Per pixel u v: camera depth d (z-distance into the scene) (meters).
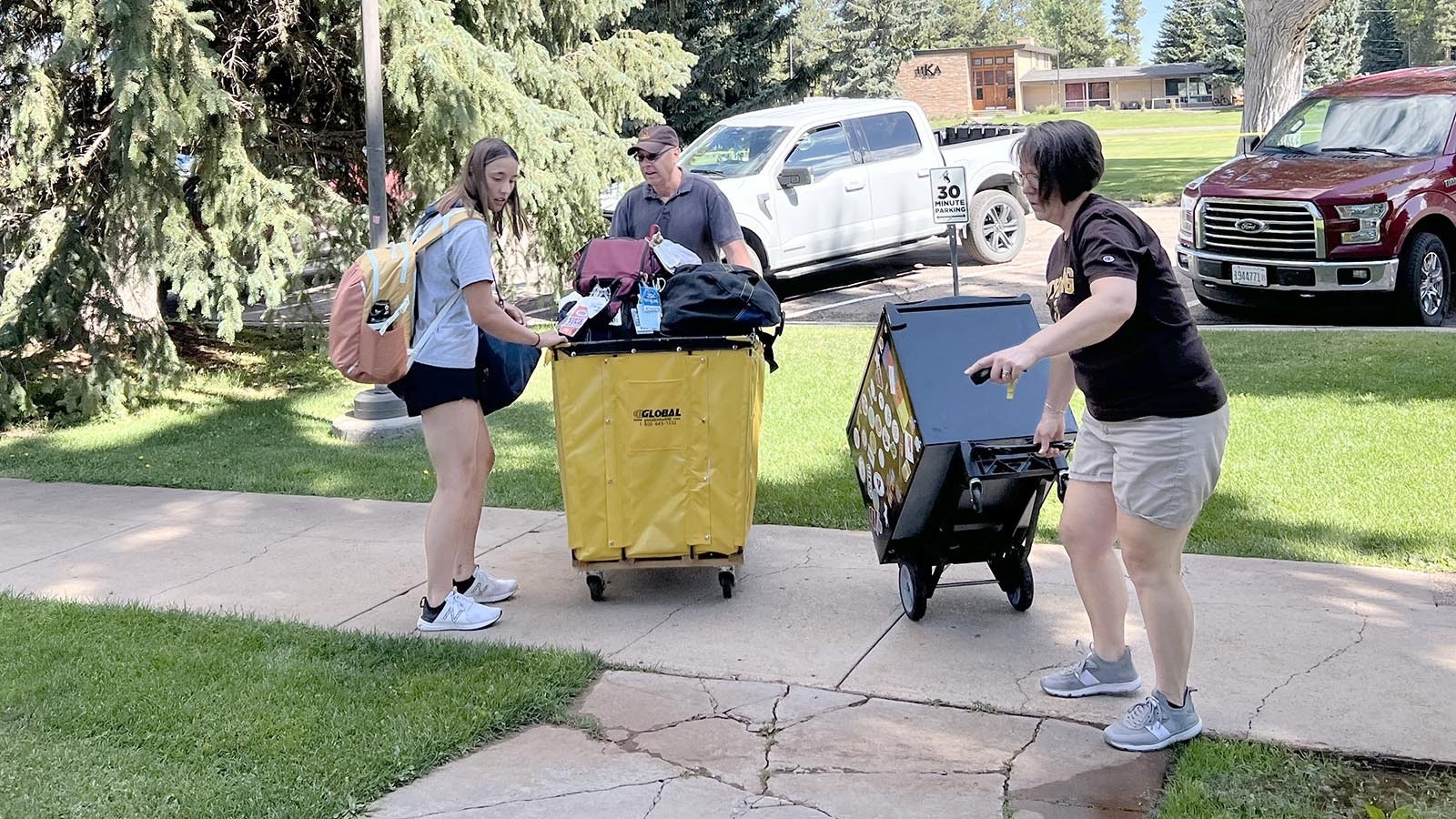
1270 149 11.73
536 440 8.10
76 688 4.29
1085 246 3.42
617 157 11.02
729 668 4.41
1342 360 8.79
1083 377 3.58
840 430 7.76
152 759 3.76
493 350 4.99
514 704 4.08
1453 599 4.73
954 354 4.36
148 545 6.20
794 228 12.73
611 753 3.82
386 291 4.42
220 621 4.92
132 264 9.79
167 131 8.52
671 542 4.98
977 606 4.94
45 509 6.99
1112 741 3.72
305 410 9.53
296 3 10.07
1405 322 10.50
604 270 4.96
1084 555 3.93
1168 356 3.42
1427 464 6.35
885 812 3.42
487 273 4.55
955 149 14.17
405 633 4.84
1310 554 5.29
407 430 8.45
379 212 8.34
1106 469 3.79
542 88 10.91
